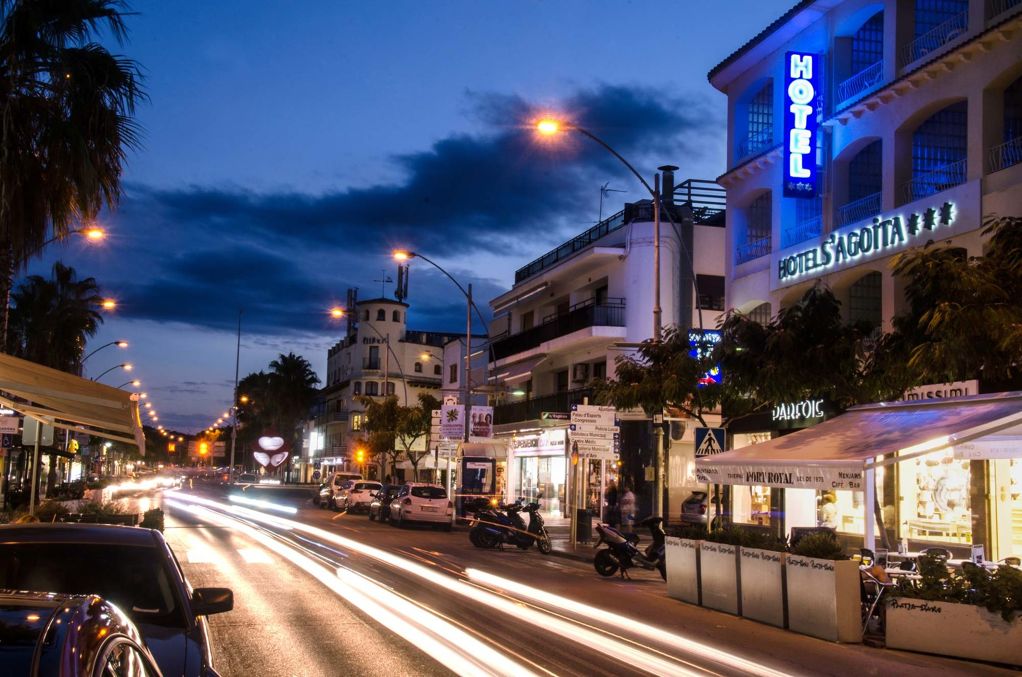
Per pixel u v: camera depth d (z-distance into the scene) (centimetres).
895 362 1816
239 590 1655
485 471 4597
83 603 365
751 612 1505
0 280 1798
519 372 4922
